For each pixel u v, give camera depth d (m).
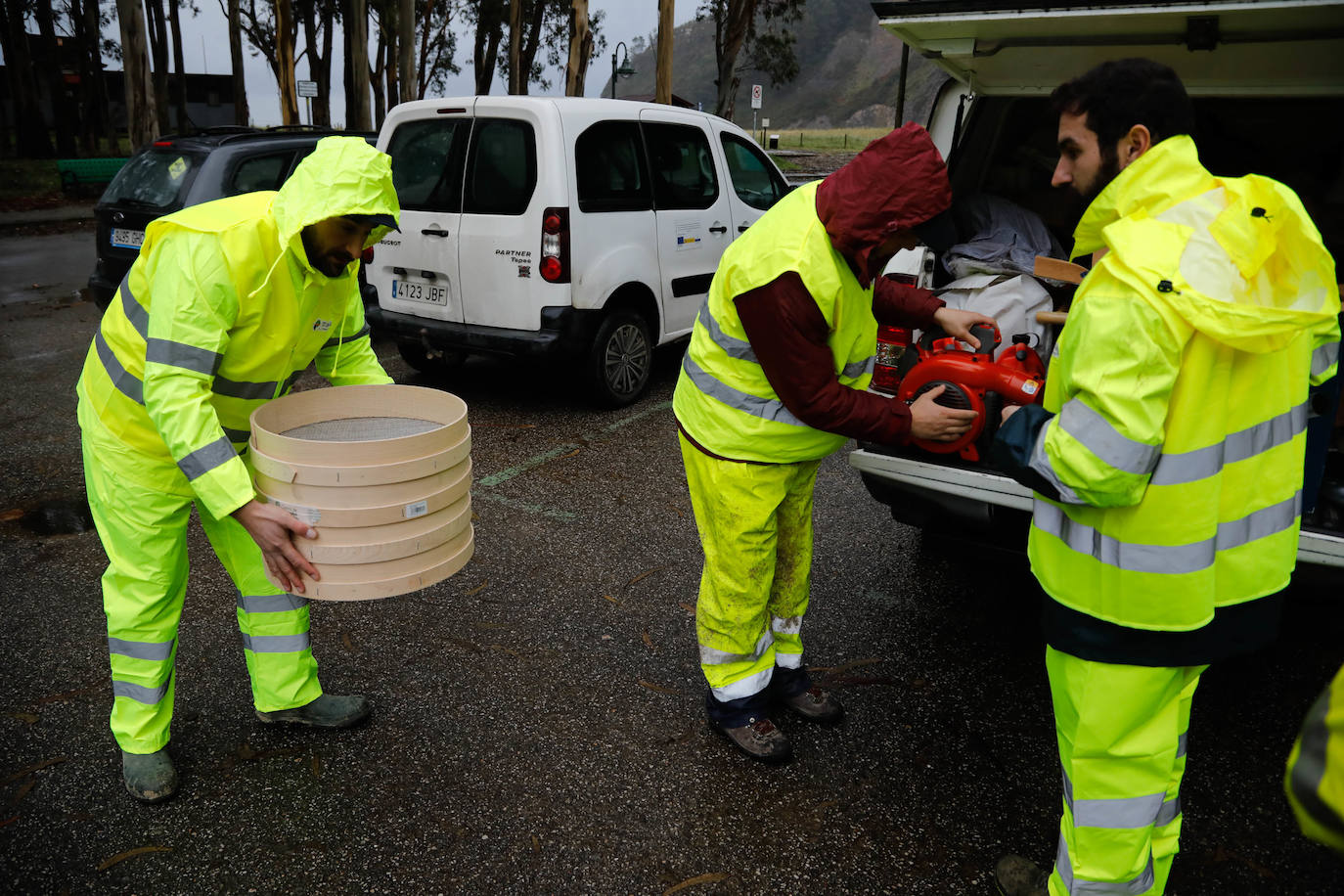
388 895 2.27
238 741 2.84
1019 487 2.88
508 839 2.46
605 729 2.93
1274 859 2.43
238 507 2.19
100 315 8.91
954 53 3.36
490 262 5.67
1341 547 2.54
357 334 2.88
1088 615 1.86
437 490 2.30
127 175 7.16
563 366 6.04
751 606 2.68
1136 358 1.62
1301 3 2.58
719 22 31.62
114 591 2.50
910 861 2.41
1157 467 1.72
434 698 3.07
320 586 2.28
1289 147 3.91
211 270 2.20
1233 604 1.81
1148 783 1.90
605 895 2.29
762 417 2.45
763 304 2.26
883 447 3.22
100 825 2.49
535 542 4.21
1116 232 1.69
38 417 5.85
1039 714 3.04
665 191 6.23
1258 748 2.88
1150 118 1.73
